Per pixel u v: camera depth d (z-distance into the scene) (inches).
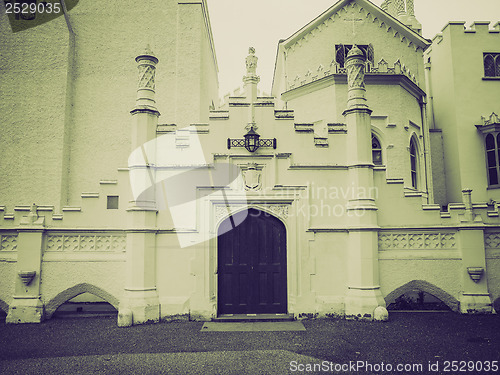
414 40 618.2
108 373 235.9
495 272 385.4
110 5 570.9
